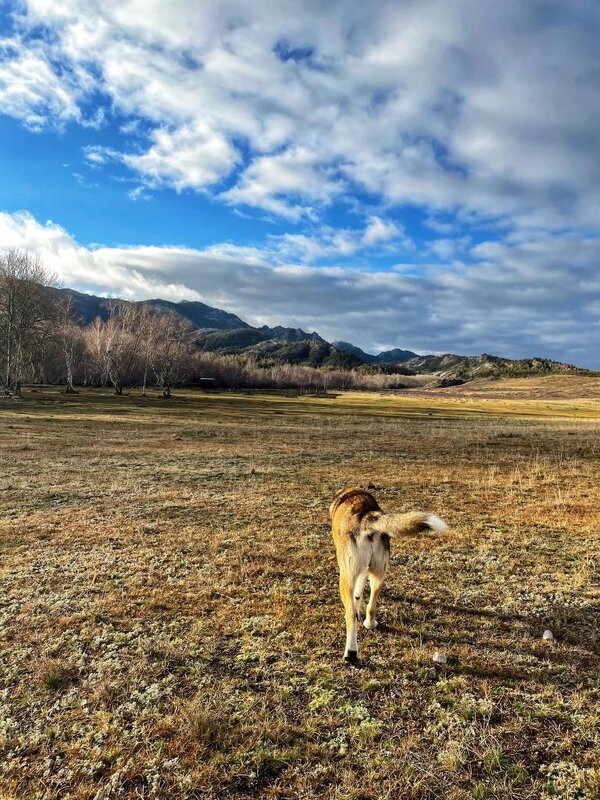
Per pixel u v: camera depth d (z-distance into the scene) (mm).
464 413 60625
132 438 26062
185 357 95438
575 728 3742
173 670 4664
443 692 4270
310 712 4016
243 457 19500
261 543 8531
